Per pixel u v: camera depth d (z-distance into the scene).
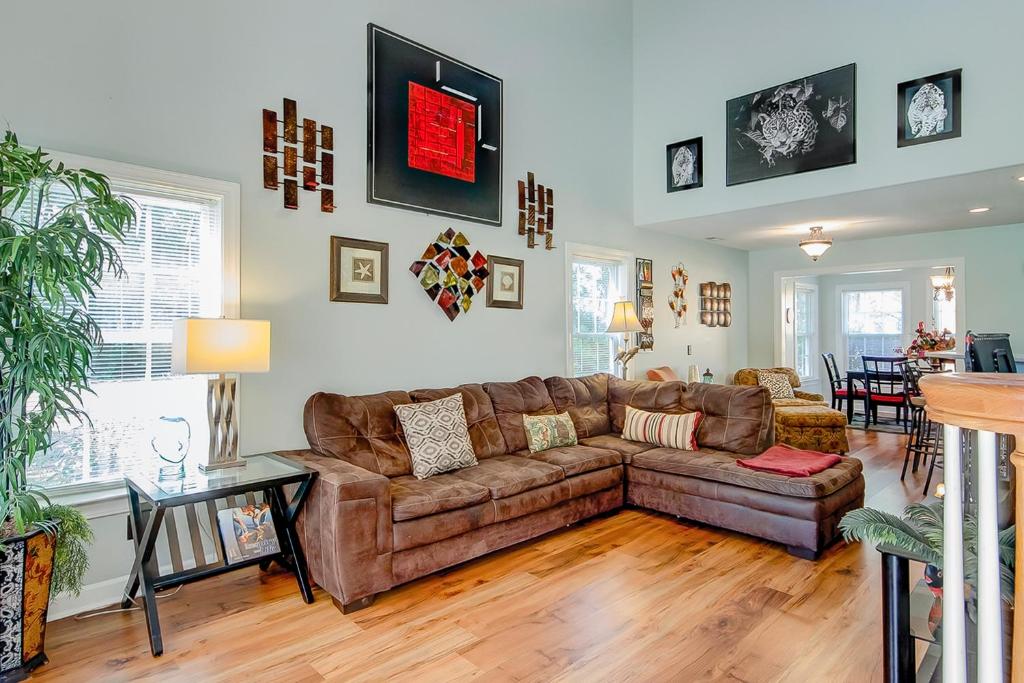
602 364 5.62
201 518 3.06
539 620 2.50
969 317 6.09
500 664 2.17
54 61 2.59
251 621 2.51
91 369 2.63
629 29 5.82
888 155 4.29
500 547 3.16
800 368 9.05
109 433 2.80
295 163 3.37
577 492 3.59
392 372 3.83
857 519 1.59
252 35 3.21
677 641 2.32
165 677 2.11
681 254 6.60
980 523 0.78
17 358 2.01
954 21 4.00
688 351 6.70
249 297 3.19
